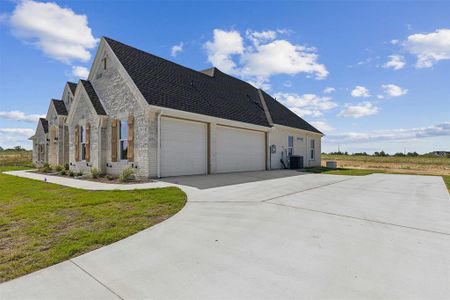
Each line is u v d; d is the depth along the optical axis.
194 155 13.55
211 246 3.86
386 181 12.40
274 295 2.55
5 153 42.06
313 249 3.73
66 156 19.06
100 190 8.65
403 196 8.15
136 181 10.80
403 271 3.06
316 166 25.62
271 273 3.02
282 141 20.86
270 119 19.56
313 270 3.09
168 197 7.29
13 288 2.71
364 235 4.34
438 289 2.66
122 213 5.76
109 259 3.44
